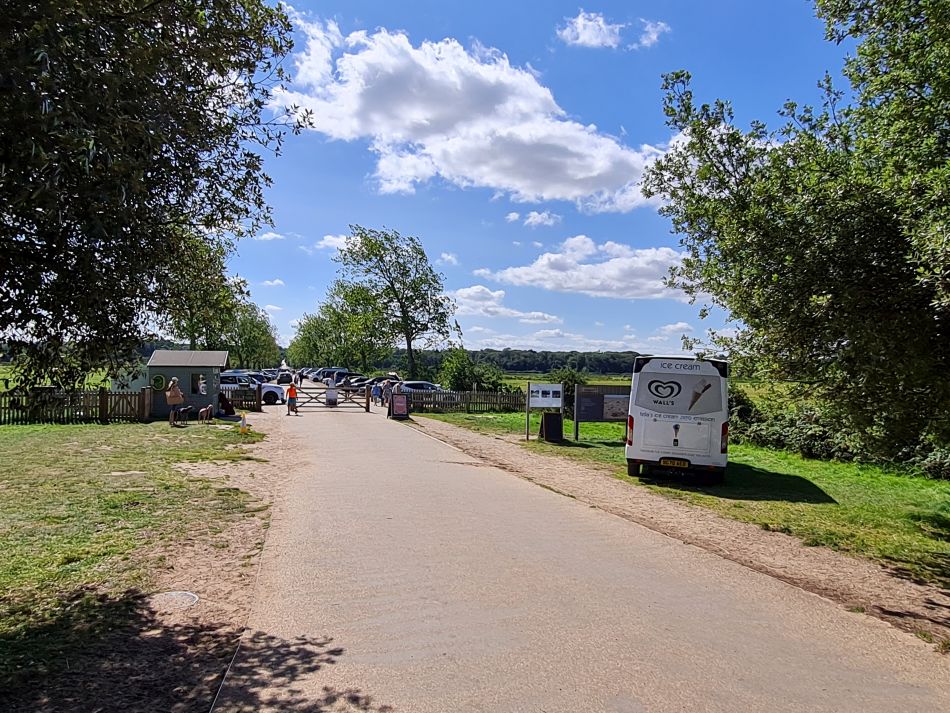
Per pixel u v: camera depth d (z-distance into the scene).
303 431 20.48
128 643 4.35
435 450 16.25
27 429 19.22
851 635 4.87
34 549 6.47
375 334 55.31
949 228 5.01
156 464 12.47
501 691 3.73
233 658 4.12
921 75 7.06
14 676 3.80
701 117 7.89
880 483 13.84
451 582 5.76
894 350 6.20
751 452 19.20
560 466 14.49
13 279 3.82
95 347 4.41
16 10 3.15
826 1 7.94
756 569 6.67
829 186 6.52
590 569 6.33
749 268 7.19
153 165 4.24
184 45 4.49
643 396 13.09
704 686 3.88
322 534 7.38
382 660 4.12
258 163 5.28
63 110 3.17
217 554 6.51
